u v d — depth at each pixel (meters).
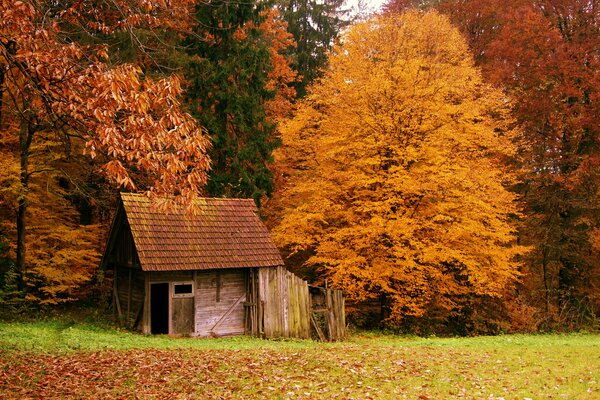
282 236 22.30
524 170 25.66
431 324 24.00
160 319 22.45
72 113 8.32
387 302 23.20
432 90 20.61
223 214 20.83
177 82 8.72
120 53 19.28
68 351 13.52
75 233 22.08
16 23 8.05
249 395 9.49
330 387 10.13
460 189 21.00
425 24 24.28
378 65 21.66
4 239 21.27
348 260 20.31
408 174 20.03
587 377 10.91
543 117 25.89
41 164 21.27
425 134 20.91
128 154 8.41
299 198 24.09
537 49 26.12
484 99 22.70
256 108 25.84
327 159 22.33
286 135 23.70
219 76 24.41
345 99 21.89
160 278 18.66
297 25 37.88
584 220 25.80
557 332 24.34
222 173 25.38
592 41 25.02
